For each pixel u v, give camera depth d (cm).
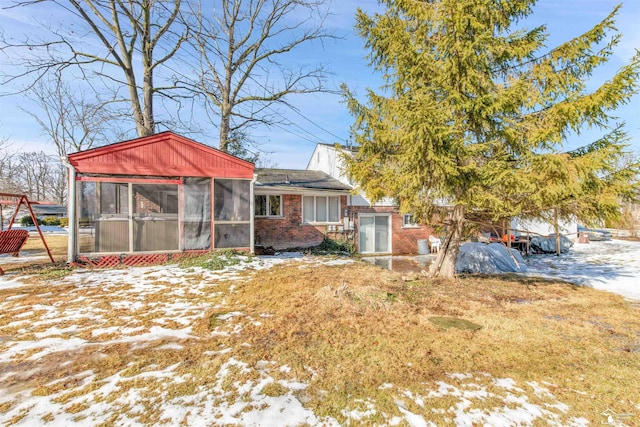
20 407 255
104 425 234
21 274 759
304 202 1405
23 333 412
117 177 882
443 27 653
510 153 653
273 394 279
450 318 494
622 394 290
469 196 613
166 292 622
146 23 1273
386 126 695
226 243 994
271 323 455
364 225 1509
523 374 324
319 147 1834
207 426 236
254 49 1488
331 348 374
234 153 1711
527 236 1400
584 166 530
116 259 873
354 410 259
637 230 2178
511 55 616
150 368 321
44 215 3619
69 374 308
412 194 652
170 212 982
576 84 595
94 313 493
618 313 541
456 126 605
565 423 247
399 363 339
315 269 905
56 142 2272
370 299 565
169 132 931
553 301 615
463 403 270
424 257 1427
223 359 342
